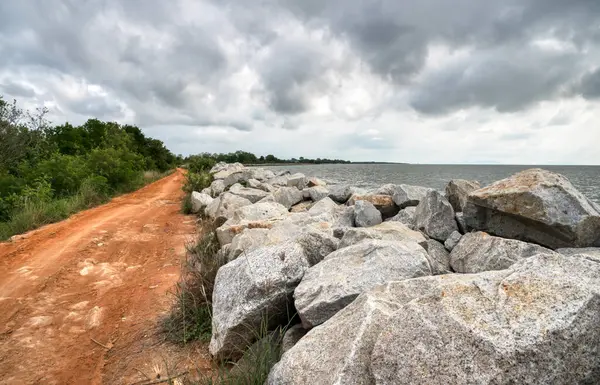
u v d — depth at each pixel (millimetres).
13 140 17906
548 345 2145
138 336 4887
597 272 2604
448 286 2641
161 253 8844
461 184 7961
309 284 4004
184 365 4164
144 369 4148
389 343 2447
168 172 50219
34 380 4086
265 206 9711
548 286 2459
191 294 5172
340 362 2633
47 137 25500
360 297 3316
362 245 4473
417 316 2475
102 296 6281
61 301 6109
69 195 16562
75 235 10391
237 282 4398
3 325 5297
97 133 34312
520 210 5207
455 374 2162
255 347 3848
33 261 8117
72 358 4496
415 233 6094
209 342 4516
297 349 3047
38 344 4812
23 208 12383
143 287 6594
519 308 2346
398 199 9828
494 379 2080
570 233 4891
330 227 6883
